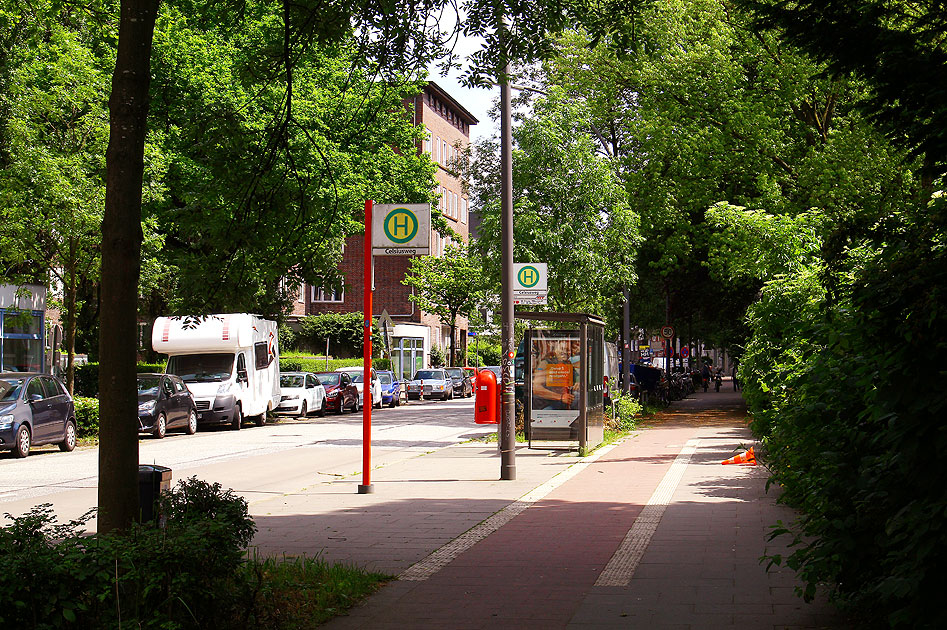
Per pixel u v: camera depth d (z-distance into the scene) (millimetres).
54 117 24234
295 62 9766
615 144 36188
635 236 27422
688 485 14367
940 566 4809
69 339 26547
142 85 6180
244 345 32219
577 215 26062
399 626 6543
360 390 43938
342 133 23969
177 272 9242
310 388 39031
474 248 27047
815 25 6039
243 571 6102
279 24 23812
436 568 8516
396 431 29500
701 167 31844
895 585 4824
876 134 6070
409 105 37562
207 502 6812
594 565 8547
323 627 6504
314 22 9422
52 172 22703
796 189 30250
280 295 32156
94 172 24953
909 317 4738
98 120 24641
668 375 43719
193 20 30641
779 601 7086
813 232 16844
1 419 20641
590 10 9945
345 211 30047
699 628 6363
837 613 6633
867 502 5516
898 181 9484
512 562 8742
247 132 9016
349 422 35188
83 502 13602
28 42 20625
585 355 19375
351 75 10477
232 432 30391
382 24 9781
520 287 20125
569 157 26078
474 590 7621
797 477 7930
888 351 4996
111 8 14258
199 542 5492
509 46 10094
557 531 10406
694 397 56594
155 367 35688
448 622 6633
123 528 5902
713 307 43219
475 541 9859
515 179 26250
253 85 9828
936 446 4738
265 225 9000
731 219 17531
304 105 26641
